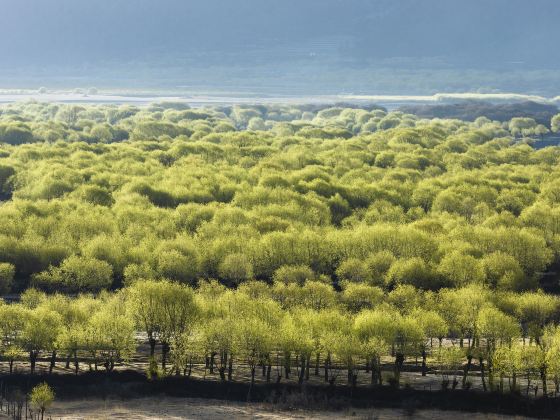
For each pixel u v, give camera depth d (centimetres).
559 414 18550
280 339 19800
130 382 19925
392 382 19838
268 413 18325
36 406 18325
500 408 18812
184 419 17888
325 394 19350
